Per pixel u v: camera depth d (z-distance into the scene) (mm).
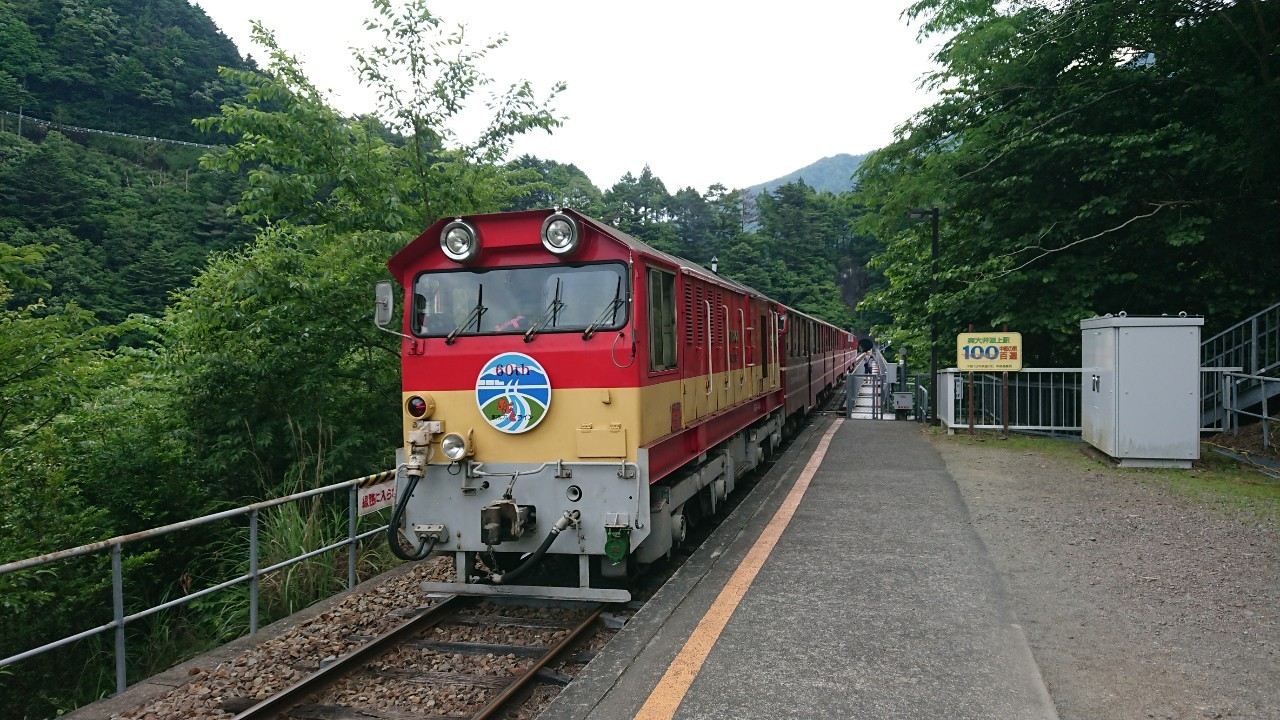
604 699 4066
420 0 11164
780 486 9766
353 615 6402
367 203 11320
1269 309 12609
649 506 5793
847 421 17984
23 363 8312
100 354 10664
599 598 5828
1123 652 4500
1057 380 15312
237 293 10578
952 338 16438
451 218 6105
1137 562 6258
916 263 18125
